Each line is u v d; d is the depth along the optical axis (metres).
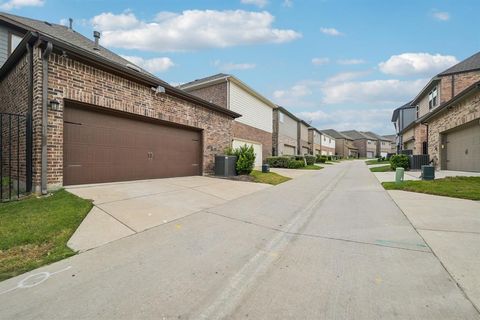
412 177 12.45
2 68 7.95
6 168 7.95
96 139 7.47
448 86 18.69
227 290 2.69
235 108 18.58
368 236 4.41
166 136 9.95
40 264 3.23
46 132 6.10
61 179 6.41
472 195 7.36
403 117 31.70
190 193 7.58
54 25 14.39
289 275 3.02
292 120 32.03
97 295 2.56
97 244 3.86
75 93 6.69
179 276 2.97
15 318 2.21
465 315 2.24
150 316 2.25
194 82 19.83
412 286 2.74
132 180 8.54
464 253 3.60
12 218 4.54
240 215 5.77
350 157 66.06
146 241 4.04
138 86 8.41
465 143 12.77
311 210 6.47
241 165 11.99
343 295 2.57
